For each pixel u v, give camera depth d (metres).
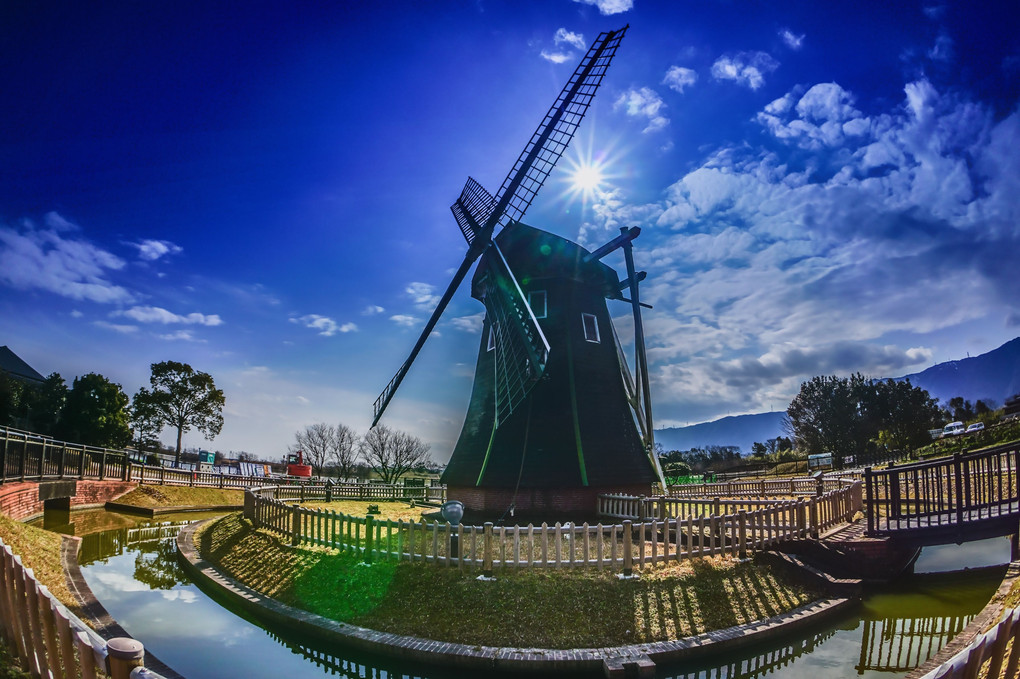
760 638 9.49
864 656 9.36
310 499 32.03
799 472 48.16
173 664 9.34
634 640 9.23
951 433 48.69
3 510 16.41
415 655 9.03
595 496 19.08
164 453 62.09
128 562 16.53
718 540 13.70
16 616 5.81
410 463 63.38
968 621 10.84
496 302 20.39
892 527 13.34
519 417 19.94
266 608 11.13
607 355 21.23
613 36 19.58
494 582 10.91
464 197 23.55
